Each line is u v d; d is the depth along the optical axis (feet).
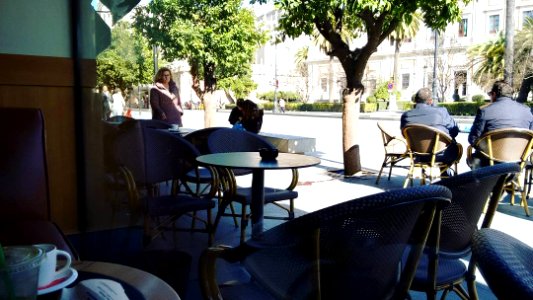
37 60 10.35
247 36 20.62
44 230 6.82
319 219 3.96
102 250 8.53
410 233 4.46
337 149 29.09
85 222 10.09
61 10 11.06
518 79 44.65
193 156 10.53
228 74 22.53
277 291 4.56
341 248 4.19
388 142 17.52
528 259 3.59
